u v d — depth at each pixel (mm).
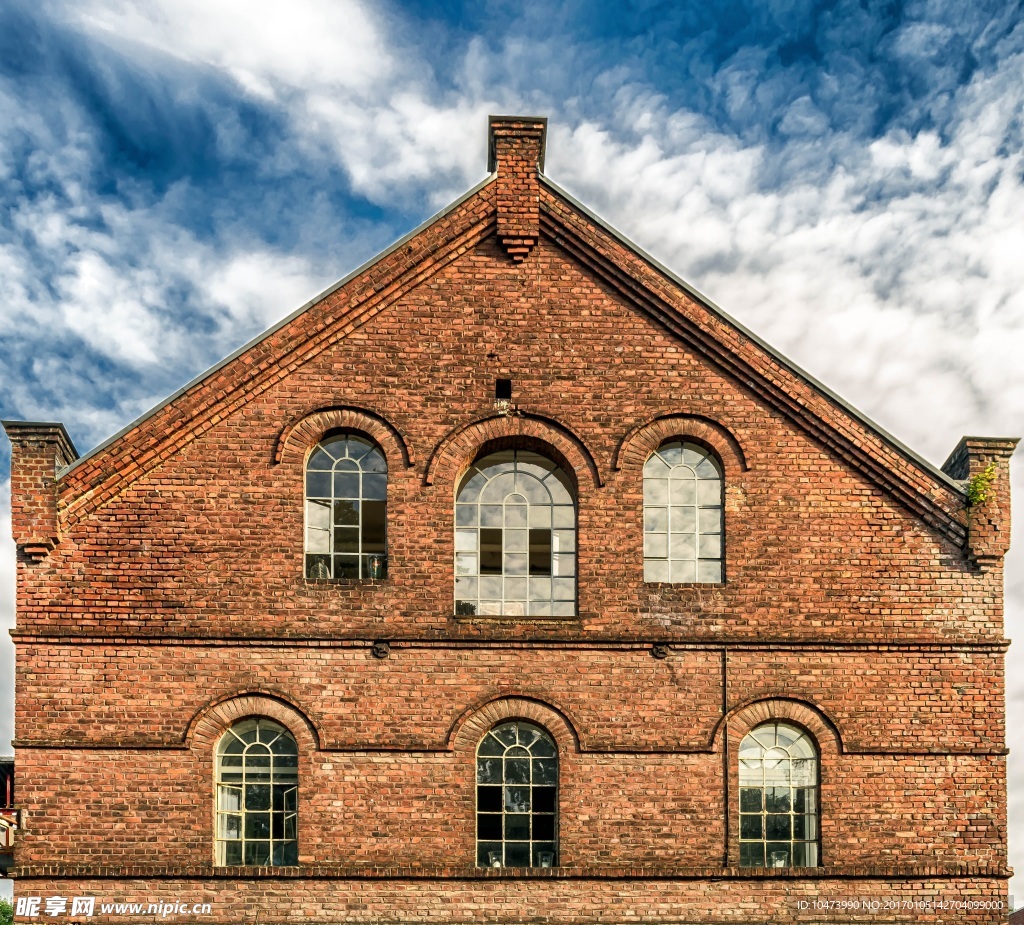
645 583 16781
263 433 16906
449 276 17578
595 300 17625
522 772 16250
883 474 17078
